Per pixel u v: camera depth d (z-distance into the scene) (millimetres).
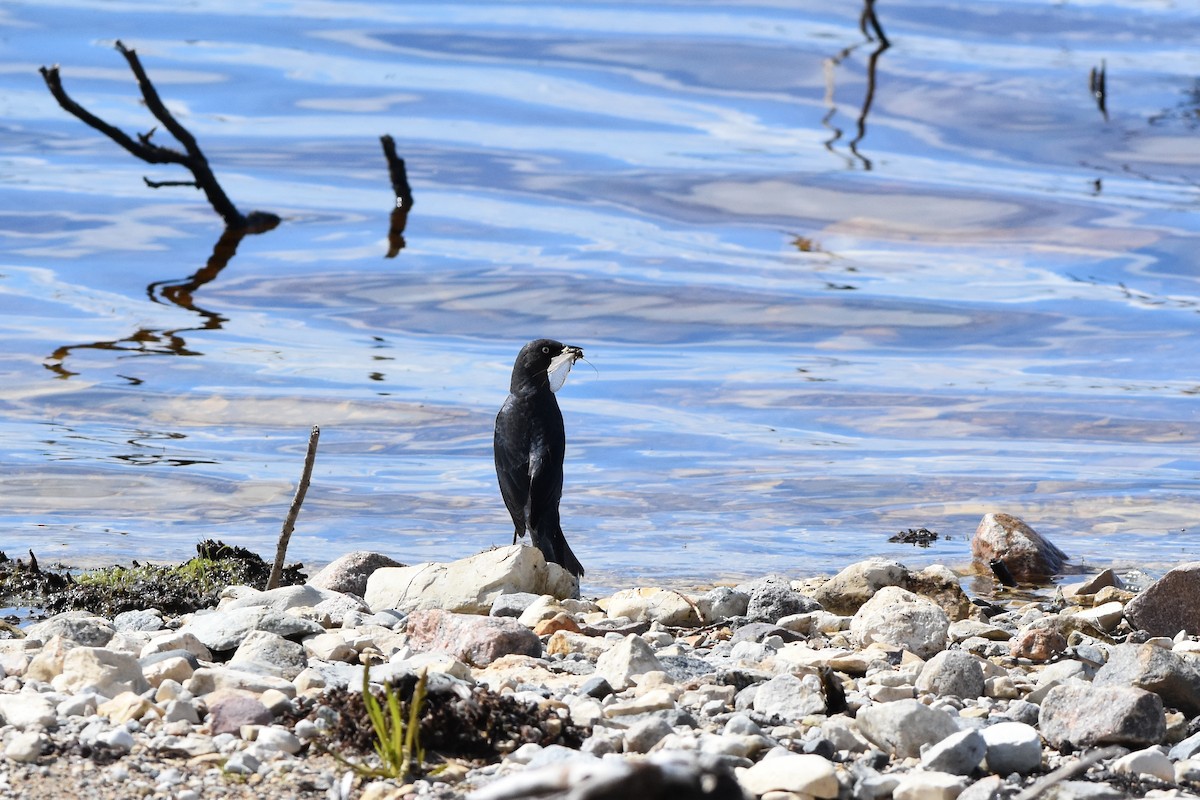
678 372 20000
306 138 32750
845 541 14180
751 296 23672
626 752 6922
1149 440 17625
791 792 6324
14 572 12008
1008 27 45531
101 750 6605
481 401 18484
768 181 30719
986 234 27734
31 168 29531
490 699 7074
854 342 21750
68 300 22578
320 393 18641
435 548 13820
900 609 9453
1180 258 26234
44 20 40062
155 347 20297
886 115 36406
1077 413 18578
